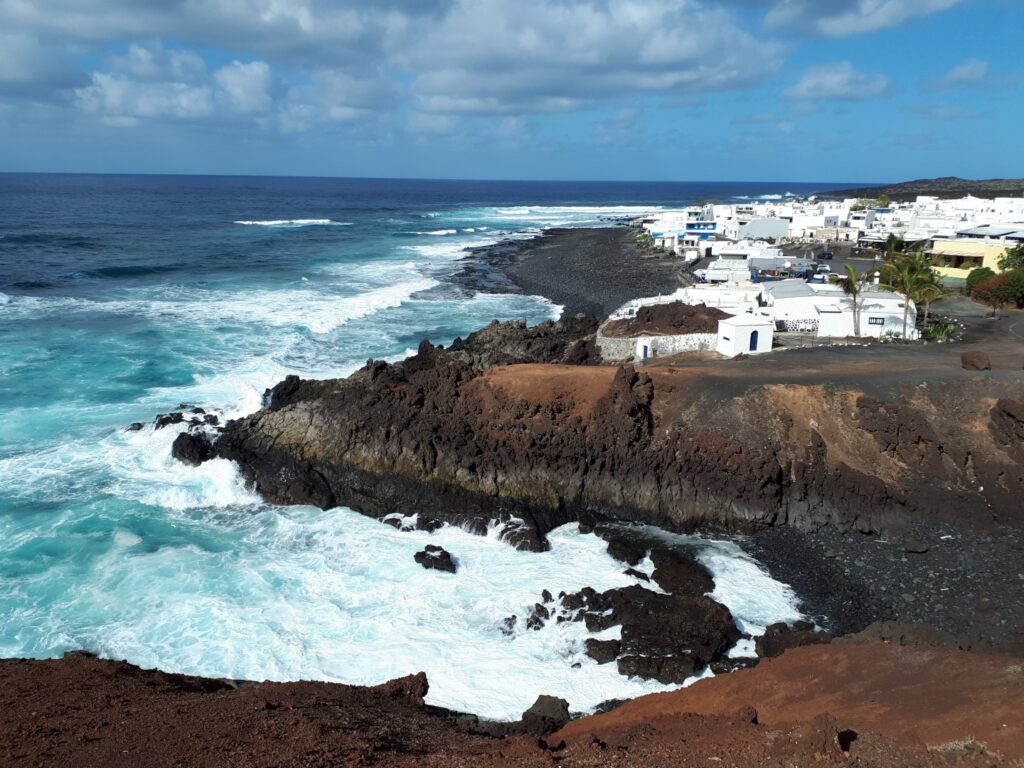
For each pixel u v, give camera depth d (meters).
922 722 16.95
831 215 133.38
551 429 39.28
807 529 35.12
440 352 54.66
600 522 37.12
